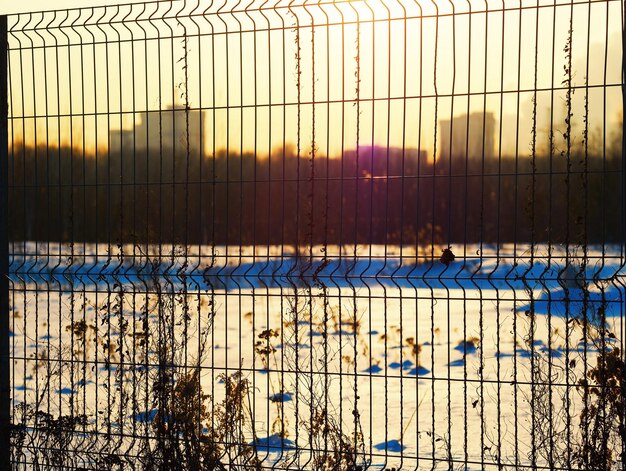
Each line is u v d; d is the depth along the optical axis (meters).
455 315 12.18
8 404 4.89
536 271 11.70
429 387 7.36
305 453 5.06
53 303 12.12
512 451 5.25
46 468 4.70
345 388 7.31
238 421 4.43
